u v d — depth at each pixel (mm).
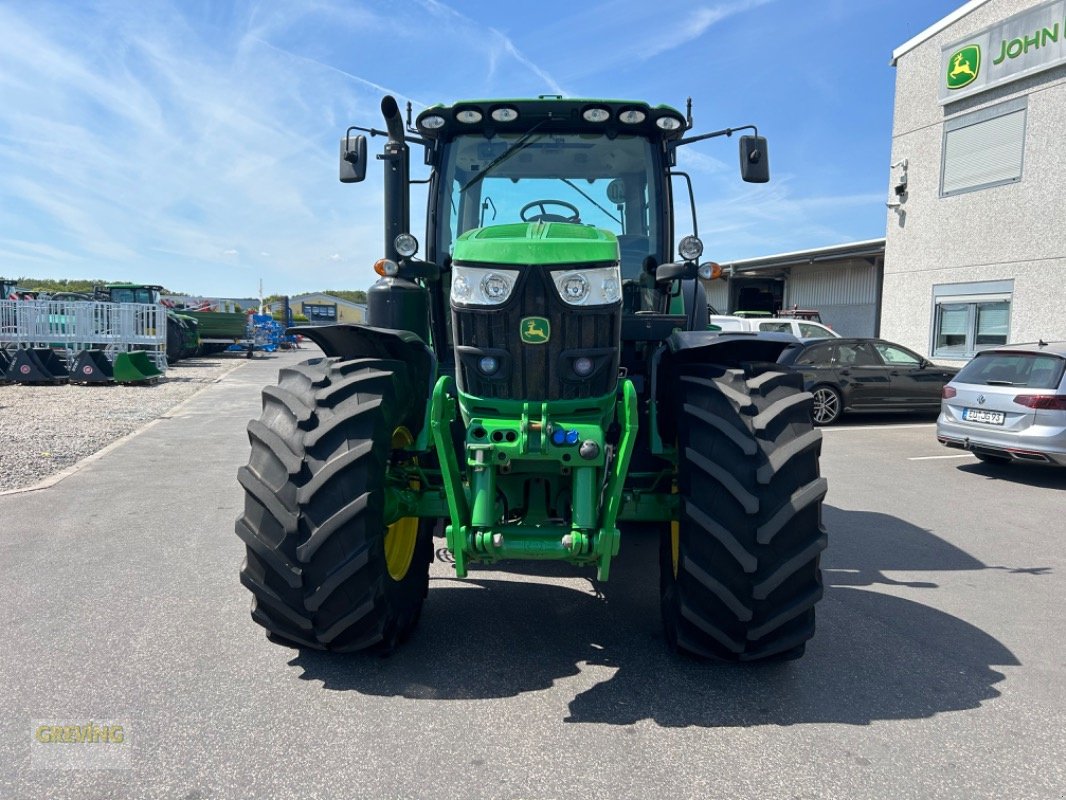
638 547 5344
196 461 8102
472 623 3877
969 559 5109
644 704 3039
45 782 2480
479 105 4141
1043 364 7605
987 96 13320
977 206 13617
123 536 5336
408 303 4184
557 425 3004
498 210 4355
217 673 3273
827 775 2562
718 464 3010
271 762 2609
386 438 3162
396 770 2570
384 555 3168
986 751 2723
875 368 11859
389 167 4027
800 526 3018
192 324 25328
